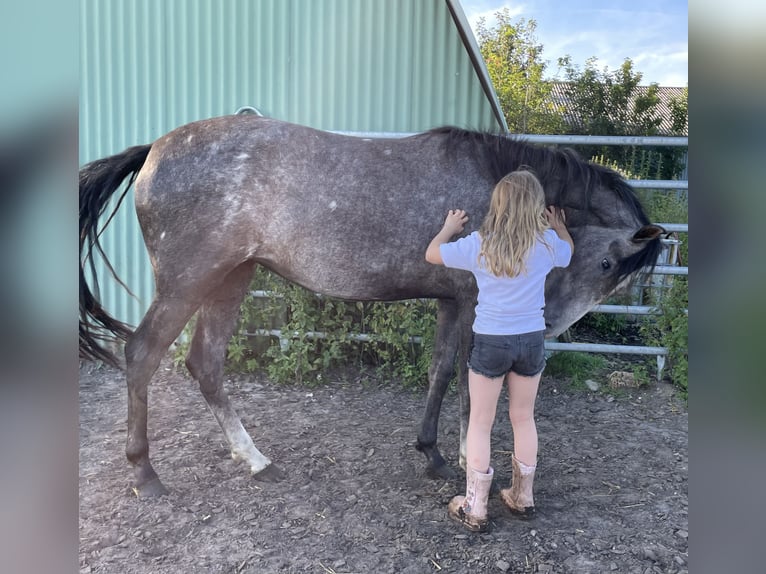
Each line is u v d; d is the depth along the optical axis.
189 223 3.18
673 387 4.95
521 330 2.74
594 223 3.36
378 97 5.28
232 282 3.50
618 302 5.64
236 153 3.20
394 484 3.38
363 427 4.22
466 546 2.79
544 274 2.79
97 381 5.07
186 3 5.32
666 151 8.45
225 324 3.51
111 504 3.08
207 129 3.29
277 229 3.22
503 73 11.09
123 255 5.60
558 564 2.67
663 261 5.08
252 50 5.33
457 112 5.25
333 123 5.35
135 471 3.19
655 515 3.10
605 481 3.48
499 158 3.28
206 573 2.57
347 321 4.97
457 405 4.70
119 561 2.63
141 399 3.18
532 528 2.96
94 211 3.39
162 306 3.20
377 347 5.08
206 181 3.17
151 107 5.47
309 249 3.24
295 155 3.22
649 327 5.22
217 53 5.36
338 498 3.20
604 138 4.74
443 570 2.62
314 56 5.29
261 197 3.19
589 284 3.32
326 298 4.96
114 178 3.44
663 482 3.48
